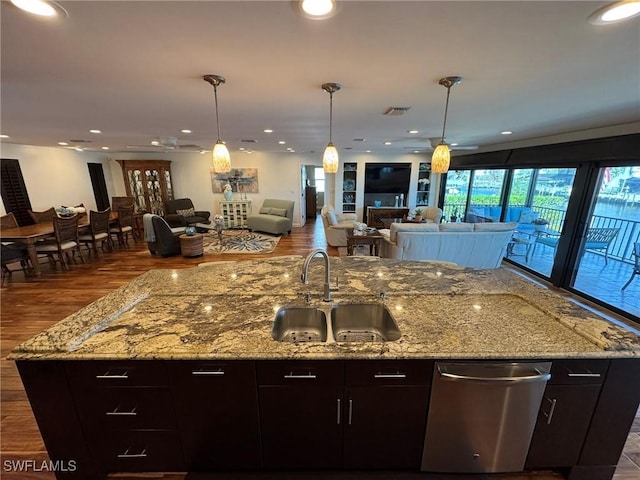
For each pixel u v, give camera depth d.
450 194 7.77
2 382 2.24
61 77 1.87
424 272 2.25
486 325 1.47
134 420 1.39
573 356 1.26
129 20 1.17
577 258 3.87
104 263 5.20
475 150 6.35
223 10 1.10
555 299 1.72
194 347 1.28
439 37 1.32
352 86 2.05
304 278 1.58
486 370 1.29
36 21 1.18
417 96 2.28
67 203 6.82
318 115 3.05
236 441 1.44
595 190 3.63
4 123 3.41
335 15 1.14
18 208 5.69
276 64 1.65
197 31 1.27
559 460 1.47
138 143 5.64
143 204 7.93
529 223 5.16
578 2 1.03
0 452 1.70
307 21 1.19
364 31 1.27
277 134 4.48
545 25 1.19
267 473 1.56
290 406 1.38
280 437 1.44
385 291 1.87
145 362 1.29
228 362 1.30
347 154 8.27
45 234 4.49
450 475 1.56
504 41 1.35
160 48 1.45
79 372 1.29
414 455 1.48
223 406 1.37
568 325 1.44
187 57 1.56
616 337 1.32
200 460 1.48
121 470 1.50
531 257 5.32
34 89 2.12
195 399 1.36
